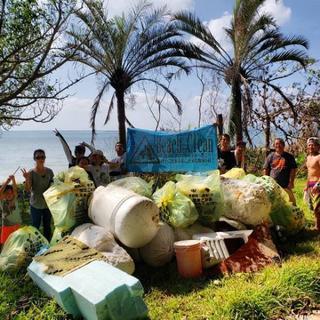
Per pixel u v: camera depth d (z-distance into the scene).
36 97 10.95
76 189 6.92
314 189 8.12
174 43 18.16
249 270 6.06
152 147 10.09
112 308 4.55
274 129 21.25
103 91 18.84
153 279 6.20
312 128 21.39
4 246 6.82
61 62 10.52
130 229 6.00
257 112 20.73
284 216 7.74
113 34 17.38
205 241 6.44
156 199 6.89
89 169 8.95
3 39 10.07
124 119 18.98
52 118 11.50
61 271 5.34
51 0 9.87
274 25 17.48
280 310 4.82
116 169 10.55
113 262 5.67
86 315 4.78
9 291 5.71
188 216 6.66
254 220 6.96
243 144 9.71
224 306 4.83
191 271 6.10
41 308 5.17
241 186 7.17
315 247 7.12
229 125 18.73
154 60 18.42
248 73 18.97
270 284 5.24
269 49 18.27
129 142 10.48
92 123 19.20
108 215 6.26
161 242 6.42
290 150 21.05
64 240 6.27
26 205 11.92
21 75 11.21
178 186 7.14
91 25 13.80
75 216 6.84
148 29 17.97
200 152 9.35
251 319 4.69
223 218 7.24
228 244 6.75
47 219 8.11
